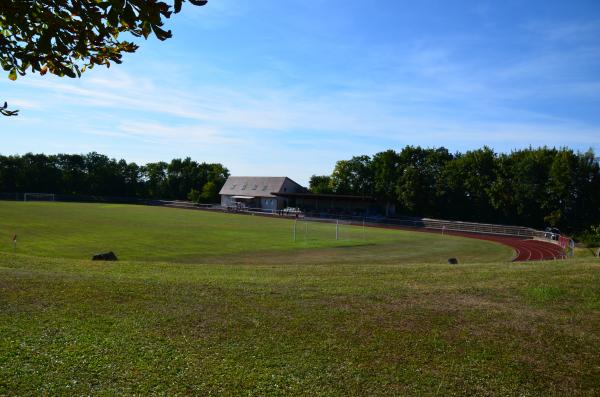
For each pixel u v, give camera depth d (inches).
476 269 585.6
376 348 280.1
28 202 3230.8
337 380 237.1
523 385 239.8
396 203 3449.8
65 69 162.9
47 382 218.8
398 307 366.9
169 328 302.5
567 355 277.6
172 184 4397.1
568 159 2474.2
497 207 2815.0
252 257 1115.3
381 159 3659.0
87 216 2158.0
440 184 3147.1
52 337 275.3
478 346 287.1
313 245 1430.9
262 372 242.2
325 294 408.5
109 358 250.2
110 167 4271.7
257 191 4050.2
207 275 540.7
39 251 1069.1
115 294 378.0
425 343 289.6
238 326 311.0
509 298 405.1
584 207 2506.2
